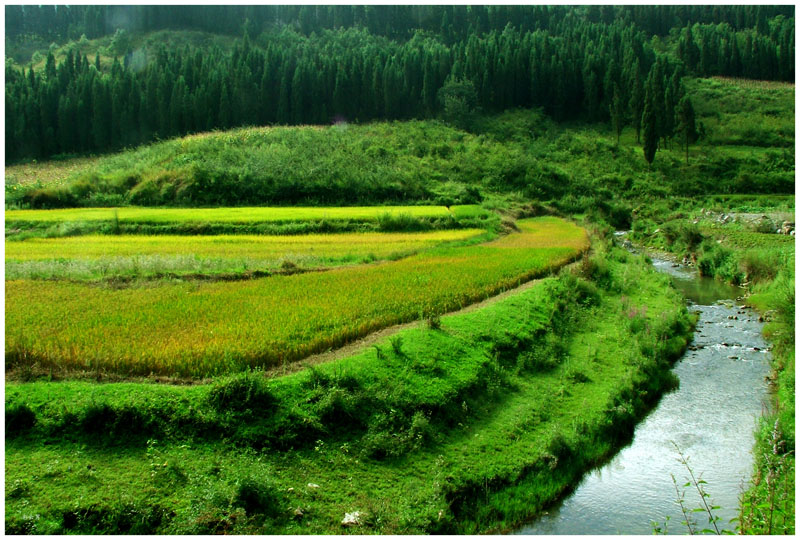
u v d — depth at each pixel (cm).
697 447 1748
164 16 17800
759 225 4891
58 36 18350
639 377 2133
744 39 14712
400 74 11650
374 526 1256
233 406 1484
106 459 1328
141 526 1172
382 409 1608
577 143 9956
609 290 3291
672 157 9356
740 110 11494
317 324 2077
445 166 8262
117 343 1791
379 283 2802
